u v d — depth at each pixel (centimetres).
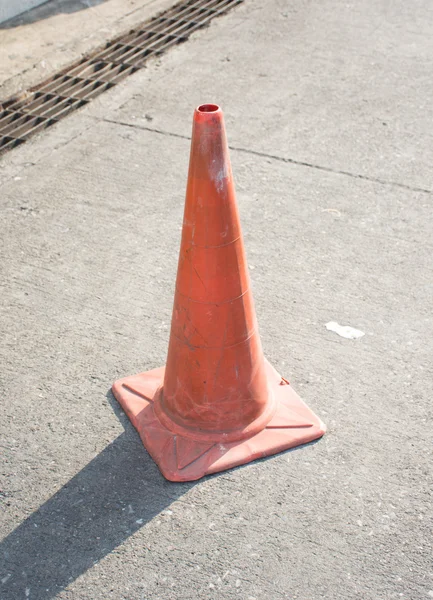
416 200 292
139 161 319
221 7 467
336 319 240
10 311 244
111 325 239
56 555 179
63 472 196
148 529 183
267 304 246
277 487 192
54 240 274
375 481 193
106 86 376
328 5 466
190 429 199
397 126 337
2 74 378
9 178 308
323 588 173
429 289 251
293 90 369
